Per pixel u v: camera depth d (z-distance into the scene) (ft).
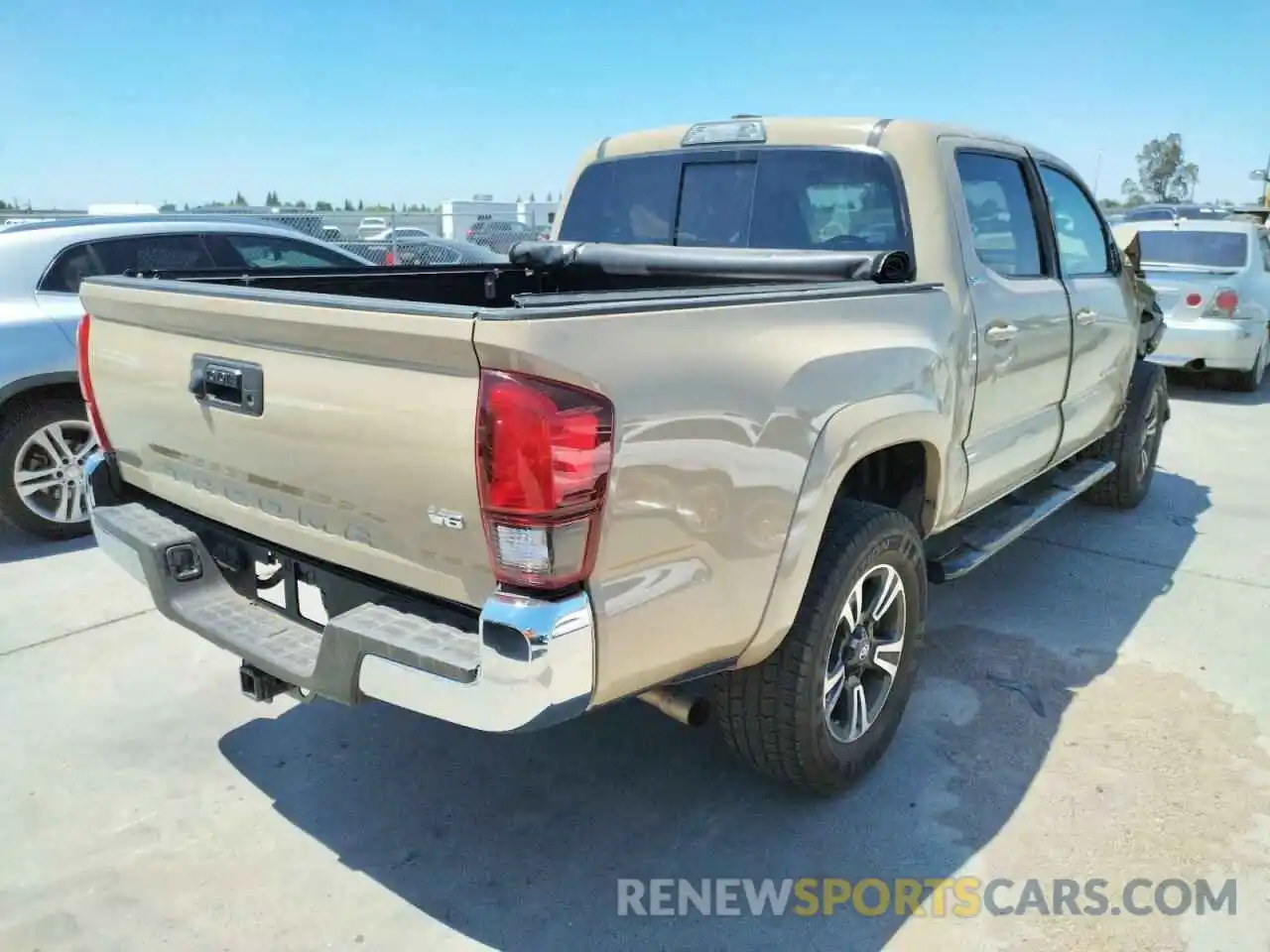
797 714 8.89
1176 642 13.38
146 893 8.51
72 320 17.08
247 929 8.09
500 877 8.78
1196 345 30.68
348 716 11.55
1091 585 15.39
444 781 10.24
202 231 19.31
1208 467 22.99
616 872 8.85
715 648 7.91
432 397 6.70
